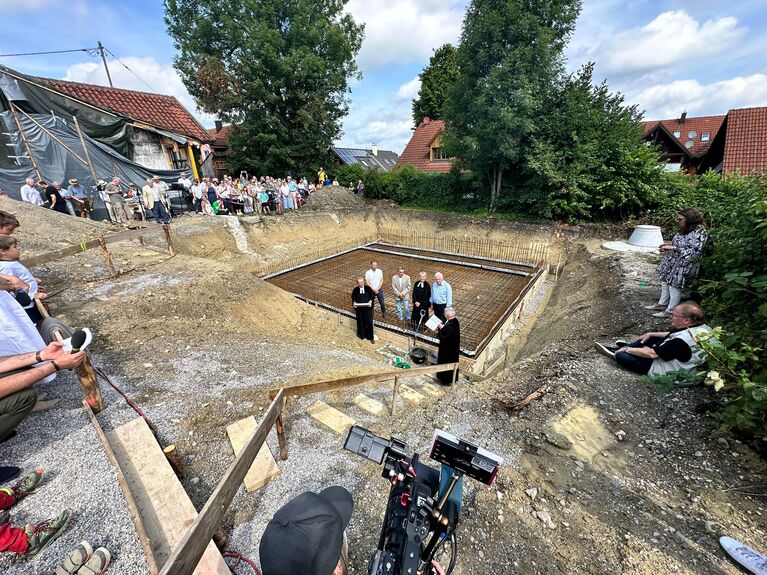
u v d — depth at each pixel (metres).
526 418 3.67
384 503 2.70
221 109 19.00
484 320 8.45
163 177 13.97
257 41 17.52
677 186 12.55
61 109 11.58
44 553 1.92
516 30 12.94
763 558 2.03
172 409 3.47
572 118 13.52
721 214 5.64
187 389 3.87
